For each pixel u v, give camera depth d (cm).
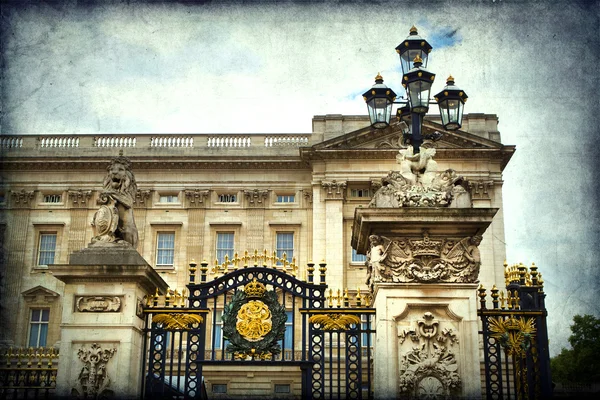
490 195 3825
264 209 4203
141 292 1286
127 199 1335
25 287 3969
